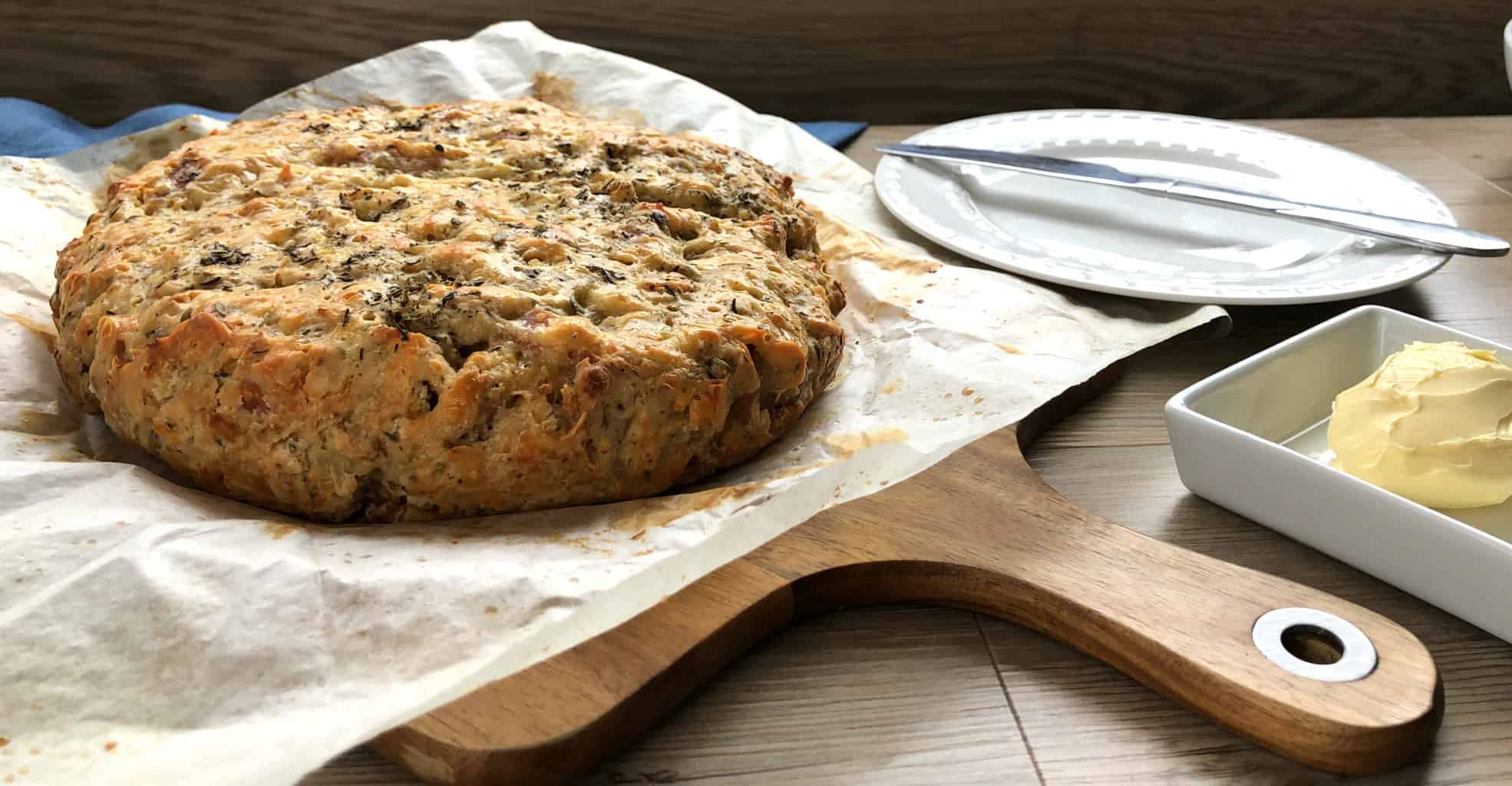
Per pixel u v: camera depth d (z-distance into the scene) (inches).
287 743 13.8
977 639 15.7
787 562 15.8
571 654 14.7
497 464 16.5
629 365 16.6
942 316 20.1
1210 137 25.3
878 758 14.5
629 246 18.5
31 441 17.8
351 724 13.9
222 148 20.5
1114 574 15.6
